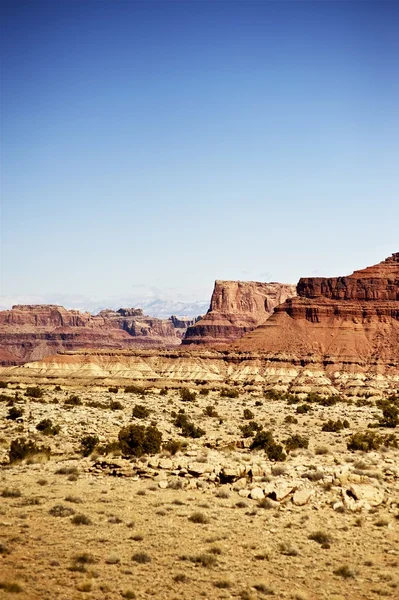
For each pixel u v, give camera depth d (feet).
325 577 113.39
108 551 116.16
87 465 185.47
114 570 107.76
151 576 107.14
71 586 99.09
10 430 279.49
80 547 116.47
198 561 115.55
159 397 597.11
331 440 301.84
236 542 127.24
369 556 124.57
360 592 107.86
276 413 485.15
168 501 150.82
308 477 171.63
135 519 136.26
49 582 99.35
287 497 154.92
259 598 102.68
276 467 179.73
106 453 209.05
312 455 225.56
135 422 336.08
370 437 275.80
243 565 115.96
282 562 118.83
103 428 296.51
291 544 126.93
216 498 155.33
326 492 160.04
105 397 569.23
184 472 171.12
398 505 155.43
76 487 160.04
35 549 112.88
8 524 125.39
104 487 160.97
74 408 406.00
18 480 165.58
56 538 120.06
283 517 143.95
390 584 111.24
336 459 208.13
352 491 157.99
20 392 558.56
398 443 282.97
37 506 140.97
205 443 245.45
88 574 104.22
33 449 201.16
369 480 169.89
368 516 147.64
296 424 402.52
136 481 168.14
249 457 207.92
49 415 347.15
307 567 117.39
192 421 378.94
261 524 138.72
